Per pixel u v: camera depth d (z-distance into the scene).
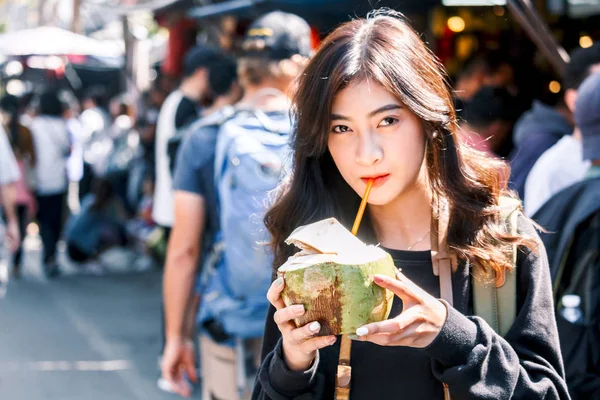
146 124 11.45
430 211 2.28
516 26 7.91
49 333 8.58
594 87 3.39
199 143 3.82
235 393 3.63
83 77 19.70
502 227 2.19
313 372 2.13
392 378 2.15
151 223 11.38
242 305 3.56
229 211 3.53
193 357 4.05
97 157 13.38
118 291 10.55
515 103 5.97
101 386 6.88
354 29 2.17
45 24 19.59
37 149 11.09
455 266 2.20
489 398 1.96
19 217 11.23
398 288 1.93
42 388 6.81
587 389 3.15
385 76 2.07
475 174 2.21
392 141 2.10
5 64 19.73
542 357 2.12
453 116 2.20
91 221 11.52
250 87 3.81
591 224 3.26
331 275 1.94
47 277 11.43
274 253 2.40
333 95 2.10
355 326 1.95
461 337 1.97
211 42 9.91
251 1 6.84
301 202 2.35
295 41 3.80
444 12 8.07
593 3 7.11
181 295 3.90
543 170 4.15
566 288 3.28
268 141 3.58
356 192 2.31
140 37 16.53
